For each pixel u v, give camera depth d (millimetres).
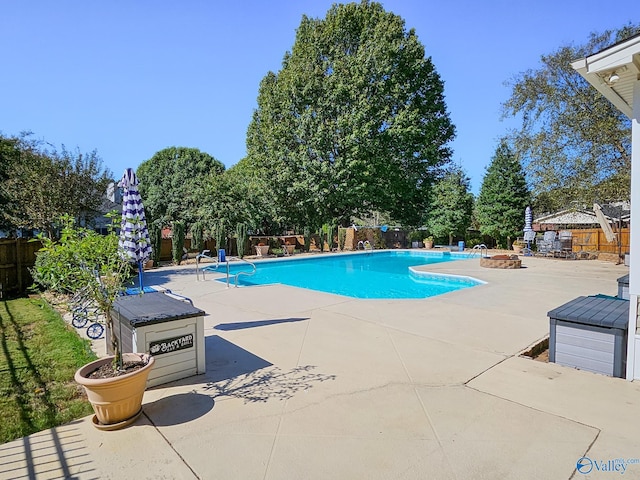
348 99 22641
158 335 3539
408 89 23344
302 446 2549
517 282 10008
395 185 24719
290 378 3678
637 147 3512
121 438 2662
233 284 10258
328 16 24328
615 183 14758
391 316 6160
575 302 4680
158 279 11312
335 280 12852
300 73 22938
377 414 2971
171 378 3619
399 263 18047
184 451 2502
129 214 5906
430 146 24797
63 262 2904
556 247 17500
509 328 5445
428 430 2736
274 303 7270
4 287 8836
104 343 4973
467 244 25688
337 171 22766
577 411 3014
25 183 11570
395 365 4008
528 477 2232
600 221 17344
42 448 2549
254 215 21719
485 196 25141
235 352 4426
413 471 2291
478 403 3150
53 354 4508
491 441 2596
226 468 2322
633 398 3242
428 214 25703
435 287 11383
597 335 3830
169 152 33125
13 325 5918
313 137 22609
